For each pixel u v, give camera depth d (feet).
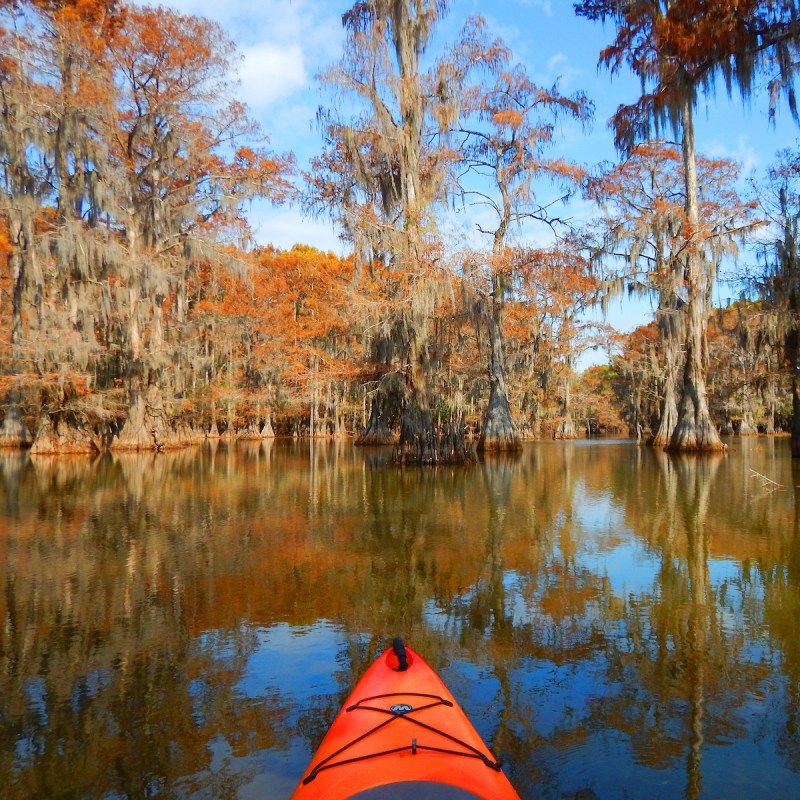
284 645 17.16
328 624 18.80
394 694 11.57
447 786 8.76
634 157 100.53
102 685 14.76
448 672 15.28
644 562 25.94
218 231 97.71
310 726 12.78
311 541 30.53
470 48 72.69
